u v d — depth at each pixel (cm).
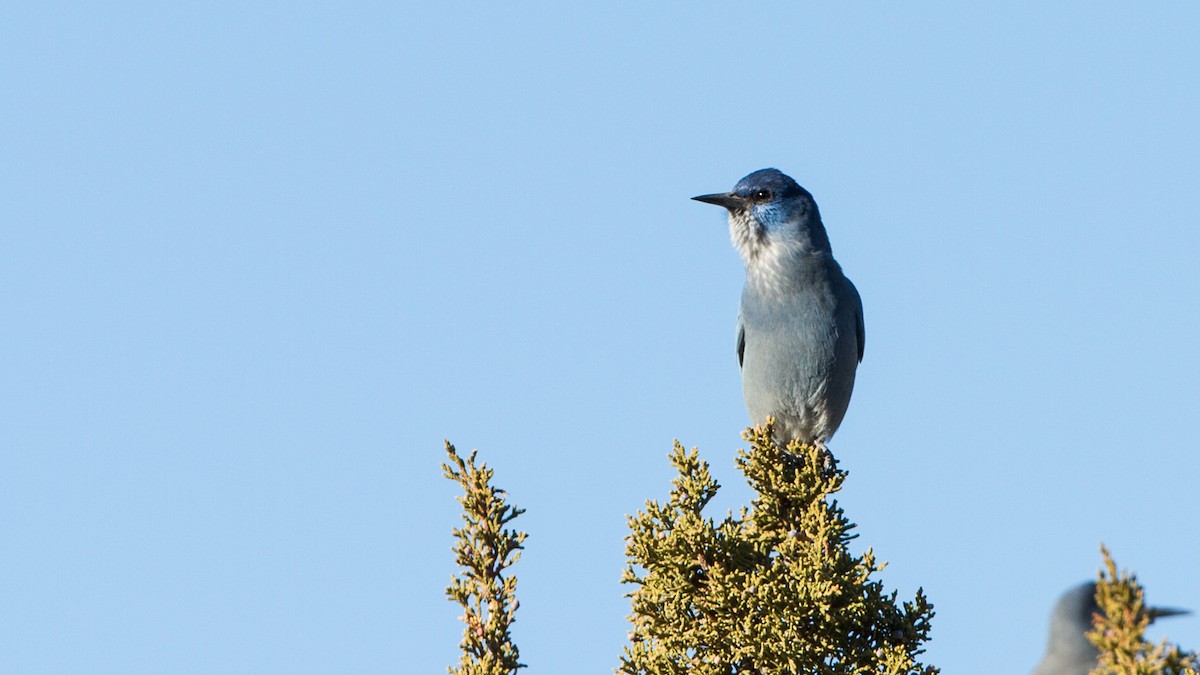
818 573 1258
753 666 1257
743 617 1269
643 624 1299
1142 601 848
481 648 1141
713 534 1292
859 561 1295
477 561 1161
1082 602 950
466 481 1174
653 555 1297
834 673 1233
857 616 1249
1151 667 820
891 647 1248
